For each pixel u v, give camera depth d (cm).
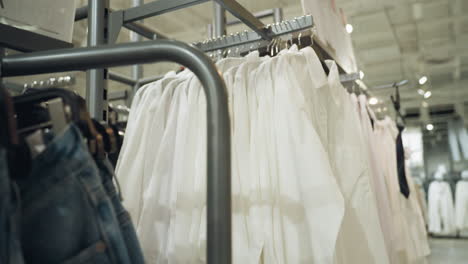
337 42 174
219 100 45
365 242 114
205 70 45
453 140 927
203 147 105
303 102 101
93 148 48
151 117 115
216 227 43
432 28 505
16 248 36
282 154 98
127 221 52
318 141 97
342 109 124
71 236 42
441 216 826
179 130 108
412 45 564
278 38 129
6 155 37
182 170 103
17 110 55
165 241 103
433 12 460
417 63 641
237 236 97
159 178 107
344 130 121
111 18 119
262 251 97
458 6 440
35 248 41
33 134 46
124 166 110
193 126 108
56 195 42
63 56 48
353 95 182
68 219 42
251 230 96
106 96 112
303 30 119
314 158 95
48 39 82
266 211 96
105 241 43
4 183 36
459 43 555
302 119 99
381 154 208
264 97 107
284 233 95
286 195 95
